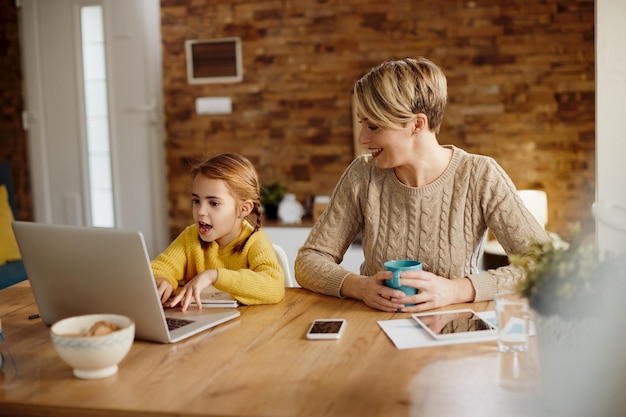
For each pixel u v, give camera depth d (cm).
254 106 461
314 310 173
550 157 424
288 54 453
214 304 176
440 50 430
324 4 443
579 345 111
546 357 113
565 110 420
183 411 115
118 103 460
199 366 135
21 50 464
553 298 110
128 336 130
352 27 441
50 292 159
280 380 127
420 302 169
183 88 470
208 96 467
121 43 455
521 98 424
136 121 459
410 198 193
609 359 111
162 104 471
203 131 470
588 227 422
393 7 434
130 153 462
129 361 139
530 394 119
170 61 469
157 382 128
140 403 119
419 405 115
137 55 454
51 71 463
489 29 423
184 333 153
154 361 139
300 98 455
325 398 119
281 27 451
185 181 476
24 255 158
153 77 461
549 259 115
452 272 192
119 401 120
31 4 459
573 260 112
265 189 447
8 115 470
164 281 177
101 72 460
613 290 110
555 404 113
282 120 459
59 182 471
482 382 125
